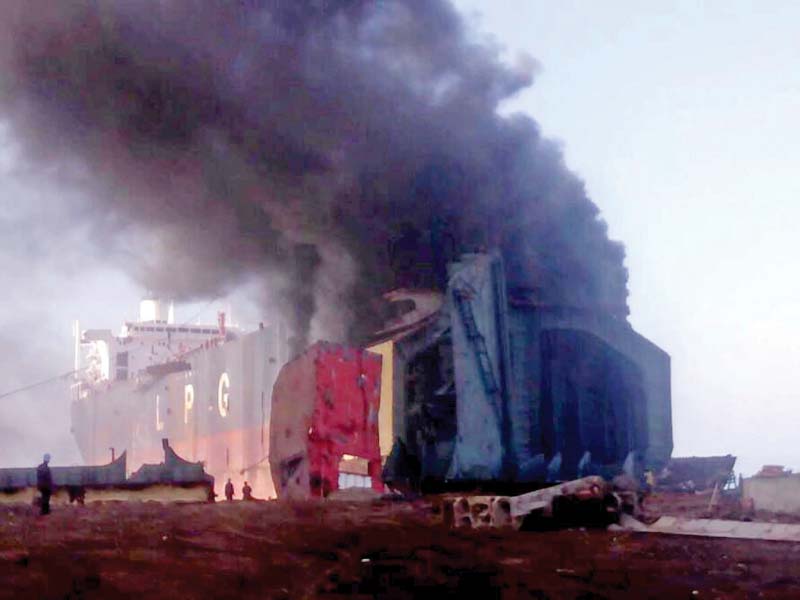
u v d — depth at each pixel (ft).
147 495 119.34
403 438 144.25
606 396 160.76
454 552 62.03
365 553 61.41
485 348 145.89
